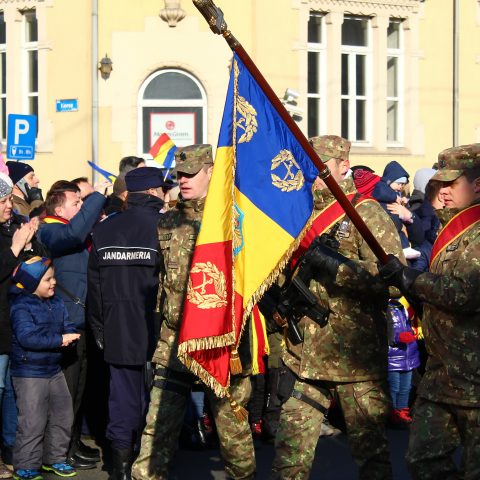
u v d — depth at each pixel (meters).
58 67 18.19
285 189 5.16
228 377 5.14
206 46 18.03
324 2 18.80
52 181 18.30
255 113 5.11
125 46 17.92
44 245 7.25
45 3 18.22
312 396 5.53
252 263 5.10
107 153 18.00
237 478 5.82
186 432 7.70
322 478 6.91
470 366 4.53
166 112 18.09
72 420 7.00
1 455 7.29
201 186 5.91
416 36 19.75
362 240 5.48
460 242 4.61
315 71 19.12
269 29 18.31
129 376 6.75
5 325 6.72
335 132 19.03
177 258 5.86
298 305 5.51
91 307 6.88
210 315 5.02
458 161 4.66
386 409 5.53
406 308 8.30
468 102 20.17
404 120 19.91
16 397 6.82
